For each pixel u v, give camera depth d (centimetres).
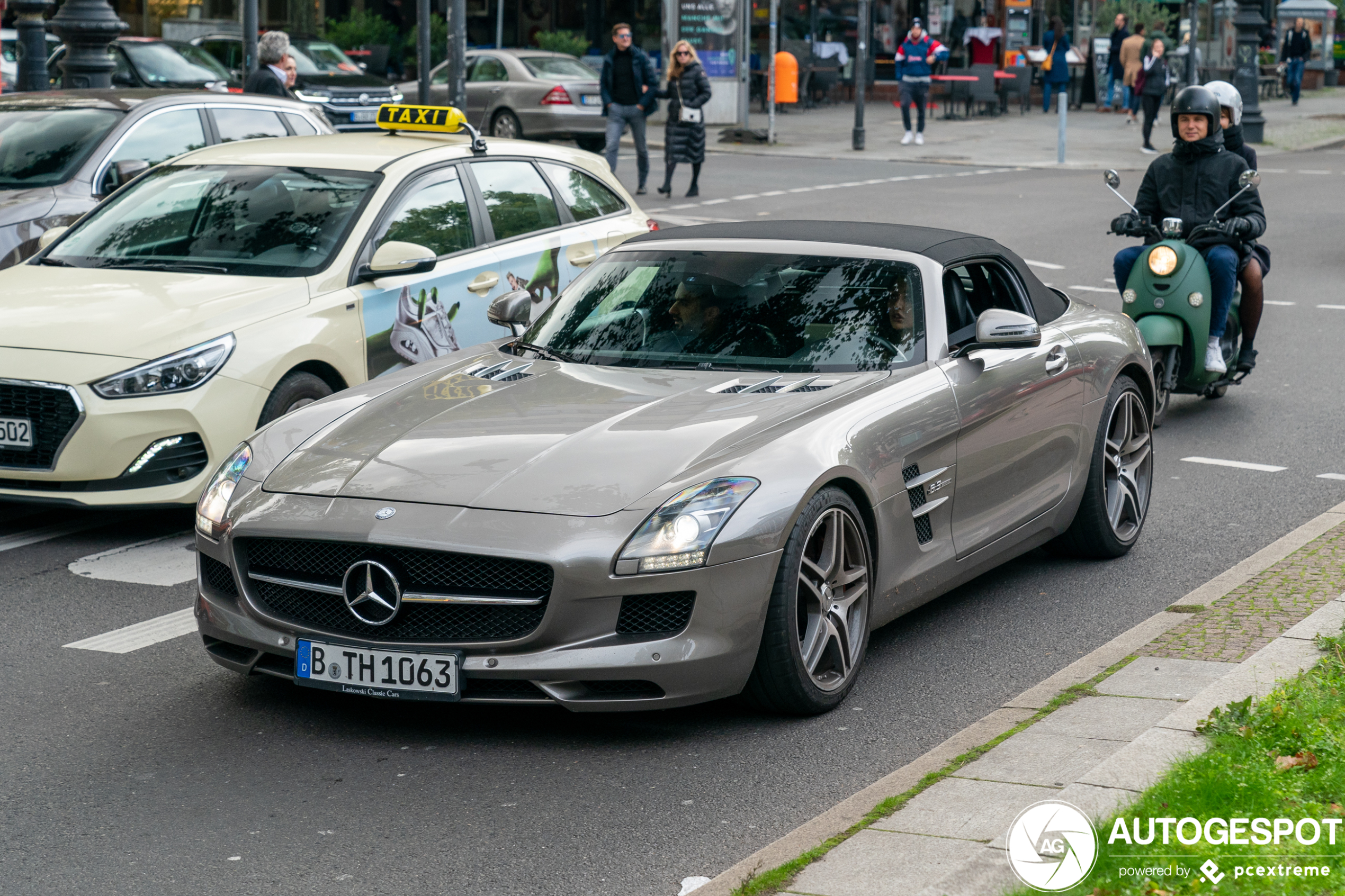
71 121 1062
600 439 485
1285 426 956
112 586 646
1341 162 2631
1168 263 905
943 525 555
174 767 457
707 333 570
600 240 913
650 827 415
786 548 469
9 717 497
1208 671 499
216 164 840
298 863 394
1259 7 2952
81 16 1524
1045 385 612
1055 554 696
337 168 820
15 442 677
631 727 487
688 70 2058
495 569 449
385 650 455
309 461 497
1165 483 823
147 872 389
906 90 2875
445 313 809
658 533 447
